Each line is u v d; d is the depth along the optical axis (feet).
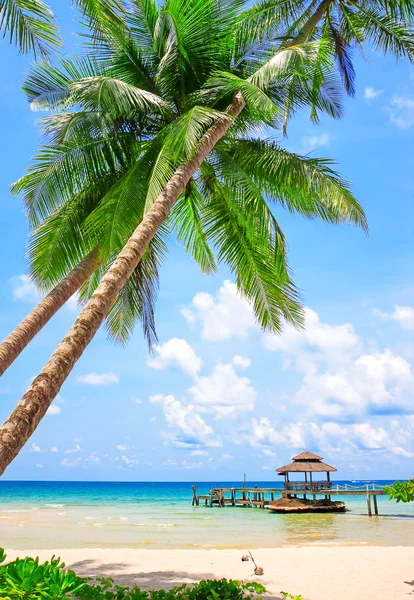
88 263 28.19
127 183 29.68
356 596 24.08
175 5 30.37
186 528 78.84
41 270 33.32
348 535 65.21
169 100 34.14
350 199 32.55
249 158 34.53
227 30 33.30
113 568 32.63
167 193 24.62
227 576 29.43
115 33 31.22
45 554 39.58
